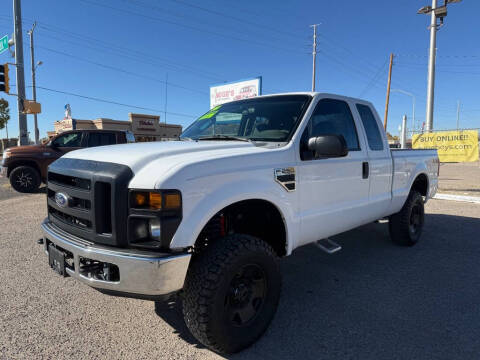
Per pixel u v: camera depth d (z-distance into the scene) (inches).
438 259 182.9
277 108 139.9
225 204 97.3
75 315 122.0
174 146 111.2
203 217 92.0
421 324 117.7
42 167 407.8
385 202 172.4
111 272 90.7
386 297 138.1
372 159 160.1
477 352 102.2
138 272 86.0
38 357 98.3
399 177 183.3
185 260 89.0
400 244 202.2
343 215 143.9
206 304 92.0
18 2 662.5
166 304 131.0
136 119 1326.3
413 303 133.0
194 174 92.3
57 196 105.7
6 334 109.5
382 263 176.9
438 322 119.0
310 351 102.9
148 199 88.0
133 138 470.6
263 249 103.8
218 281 92.7
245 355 100.7
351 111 156.4
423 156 210.1
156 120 1392.7
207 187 94.7
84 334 110.4
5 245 198.4
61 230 107.3
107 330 113.0
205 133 152.5
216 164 98.0
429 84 527.8
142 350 102.4
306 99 138.9
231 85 647.8
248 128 140.2
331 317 122.4
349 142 151.3
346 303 133.0
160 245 87.0
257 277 106.3
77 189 98.4
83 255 92.5
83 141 423.8
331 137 112.3
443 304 132.2
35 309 125.7
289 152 119.6
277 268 108.9
